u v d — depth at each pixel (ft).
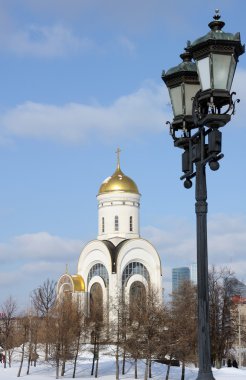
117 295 337.93
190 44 40.83
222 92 38.83
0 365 316.81
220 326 280.31
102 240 388.37
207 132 41.11
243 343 376.07
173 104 45.29
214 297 276.82
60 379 249.75
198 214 40.88
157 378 242.37
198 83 44.42
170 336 225.56
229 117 39.27
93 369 269.23
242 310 362.74
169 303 320.09
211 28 40.45
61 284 392.06
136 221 400.47
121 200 397.60
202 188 41.29
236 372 241.96
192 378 243.81
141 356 231.91
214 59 38.88
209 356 38.17
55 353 267.59
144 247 382.63
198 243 40.22
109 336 273.54
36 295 517.14
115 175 409.49
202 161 41.09
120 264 373.61
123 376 251.80
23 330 311.27
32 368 286.87
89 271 387.96
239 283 294.46
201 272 39.50
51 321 289.94
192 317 253.65
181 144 44.75
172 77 44.93
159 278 380.58
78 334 268.41
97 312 297.12
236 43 38.83
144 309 246.06
